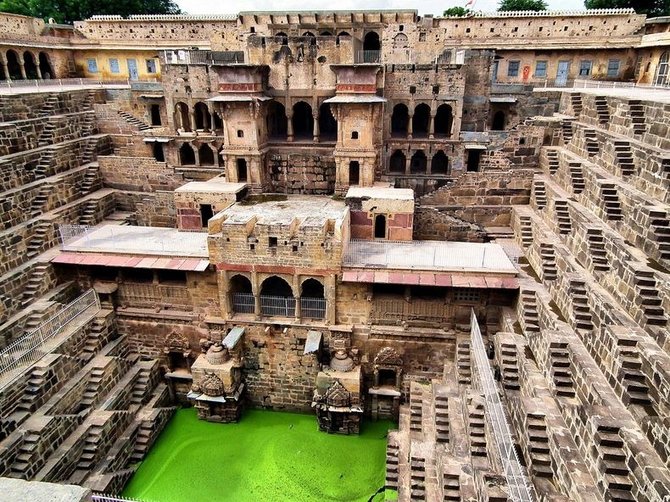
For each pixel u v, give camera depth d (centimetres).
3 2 6712
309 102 3572
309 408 3044
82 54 5894
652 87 4153
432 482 2122
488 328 2767
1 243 2795
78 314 2884
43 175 3447
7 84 4428
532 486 1697
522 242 3112
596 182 2553
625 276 1991
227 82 3334
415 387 2800
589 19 5131
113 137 4069
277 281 3288
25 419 2323
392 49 4016
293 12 4259
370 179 3431
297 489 2453
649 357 1631
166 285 2989
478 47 5188
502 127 4084
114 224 3591
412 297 2800
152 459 2691
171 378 3103
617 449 1544
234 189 3353
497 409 1881
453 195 3512
